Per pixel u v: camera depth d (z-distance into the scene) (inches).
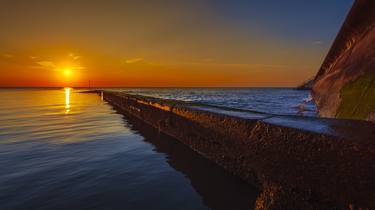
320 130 92.9
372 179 69.6
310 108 565.0
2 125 436.5
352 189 76.2
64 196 146.9
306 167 94.5
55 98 1615.4
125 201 141.3
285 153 107.1
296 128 100.9
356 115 150.5
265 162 125.0
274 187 114.0
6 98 1563.7
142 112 521.7
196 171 190.4
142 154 245.0
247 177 151.9
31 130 385.1
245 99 1385.3
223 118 183.2
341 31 289.1
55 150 258.8
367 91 153.5
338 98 213.6
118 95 937.5
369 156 70.3
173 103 362.3
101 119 545.0
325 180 86.1
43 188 158.4
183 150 257.9
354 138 77.5
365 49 201.8
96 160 223.6
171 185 165.3
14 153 243.9
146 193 152.8
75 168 199.8
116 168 200.8
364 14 232.7
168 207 134.5
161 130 373.7
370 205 70.8
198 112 235.1
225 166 183.6
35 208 131.4
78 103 1129.4
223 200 141.6
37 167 201.0
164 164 211.5
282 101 1157.1
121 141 308.3
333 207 83.6
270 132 119.6
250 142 142.2
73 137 332.2
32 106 918.4
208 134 213.9
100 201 141.1
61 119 536.4
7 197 144.6
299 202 97.2
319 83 386.0
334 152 82.0
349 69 218.5
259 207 117.2
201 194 150.4
